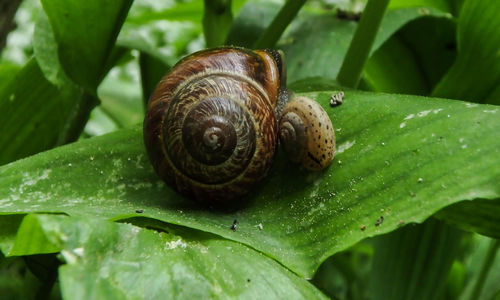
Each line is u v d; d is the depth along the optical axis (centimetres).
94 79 14
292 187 13
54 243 11
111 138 14
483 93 15
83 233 11
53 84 15
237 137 13
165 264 11
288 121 13
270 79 13
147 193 13
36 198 13
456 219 13
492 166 11
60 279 10
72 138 15
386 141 12
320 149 13
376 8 15
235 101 13
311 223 12
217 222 12
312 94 14
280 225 13
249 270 11
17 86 15
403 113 13
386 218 12
